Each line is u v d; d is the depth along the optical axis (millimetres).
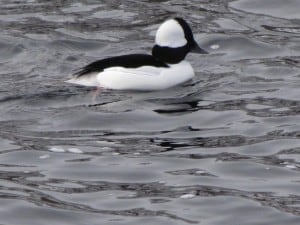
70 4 23406
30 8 23141
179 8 23250
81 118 17047
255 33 21938
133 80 18359
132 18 22625
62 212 13602
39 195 14109
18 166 15148
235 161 15289
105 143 16078
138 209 13688
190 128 16719
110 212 13602
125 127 16766
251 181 14609
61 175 14828
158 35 19094
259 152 15656
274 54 20812
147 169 15008
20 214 13555
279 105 17766
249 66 20109
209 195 14102
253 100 18062
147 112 17375
